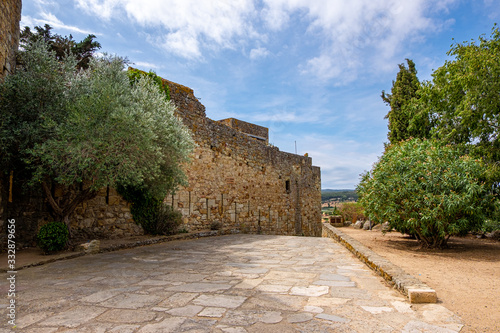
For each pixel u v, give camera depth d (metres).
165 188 9.76
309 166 24.58
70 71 7.93
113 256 7.36
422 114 13.34
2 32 7.17
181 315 3.25
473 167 8.25
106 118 7.10
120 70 8.60
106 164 7.29
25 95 6.96
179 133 9.52
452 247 8.77
